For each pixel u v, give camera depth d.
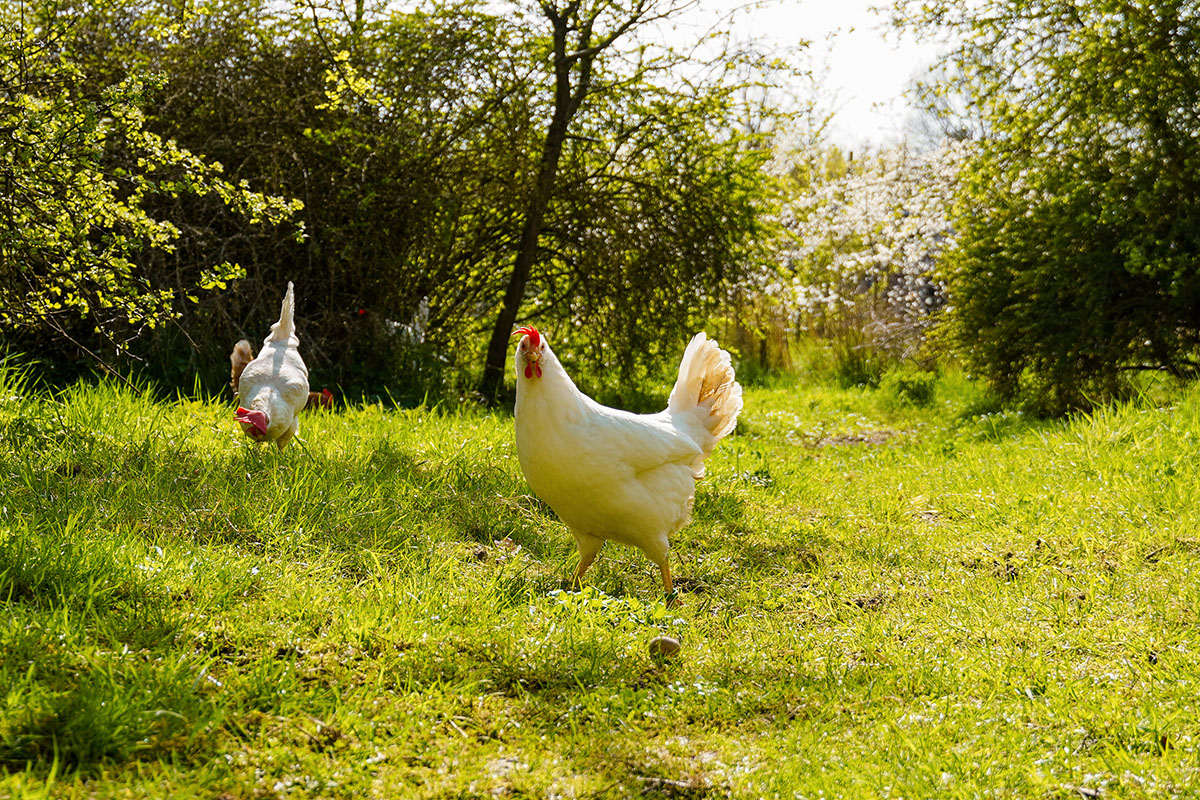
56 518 4.70
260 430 6.48
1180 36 11.77
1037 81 12.95
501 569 5.21
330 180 11.75
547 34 13.06
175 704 3.15
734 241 14.55
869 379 18.27
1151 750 3.38
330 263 11.46
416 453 7.38
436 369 12.49
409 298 12.82
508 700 3.60
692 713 3.66
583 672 3.89
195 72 11.11
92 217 6.57
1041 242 12.70
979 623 4.68
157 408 7.62
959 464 9.02
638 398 14.84
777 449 10.88
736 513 7.01
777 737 3.47
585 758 3.22
